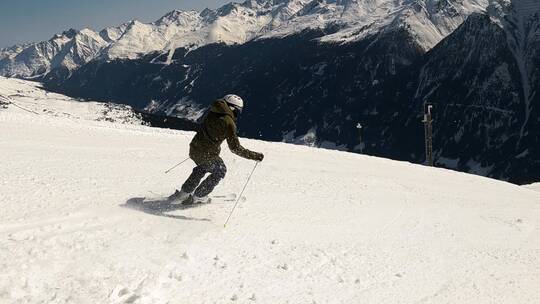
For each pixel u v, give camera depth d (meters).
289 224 6.81
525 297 5.64
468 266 6.37
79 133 16.34
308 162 14.62
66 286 4.16
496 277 6.13
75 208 6.16
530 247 7.79
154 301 4.16
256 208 7.35
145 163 10.34
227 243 5.66
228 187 8.61
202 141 6.59
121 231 5.53
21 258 4.49
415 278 5.64
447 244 7.20
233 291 4.60
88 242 5.07
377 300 4.94
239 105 6.72
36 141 12.88
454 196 11.64
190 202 6.95
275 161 13.57
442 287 5.55
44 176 7.79
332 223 7.24
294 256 5.62
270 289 4.76
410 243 6.91
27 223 5.44
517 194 15.00
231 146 6.59
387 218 8.09
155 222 6.02
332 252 5.96
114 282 4.30
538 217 10.31
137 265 4.70
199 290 4.50
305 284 5.00
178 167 10.12
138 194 7.27
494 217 9.61
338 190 9.66
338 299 4.82
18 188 6.82
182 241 5.48
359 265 5.71
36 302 3.88
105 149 12.43
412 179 13.98
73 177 7.97
